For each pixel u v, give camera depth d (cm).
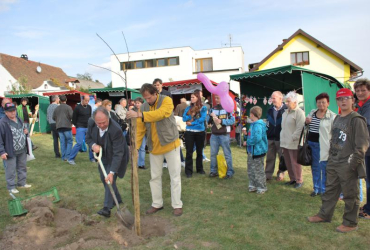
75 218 402
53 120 794
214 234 348
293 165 521
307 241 327
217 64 2581
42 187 543
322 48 2128
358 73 2198
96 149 379
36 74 3788
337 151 349
